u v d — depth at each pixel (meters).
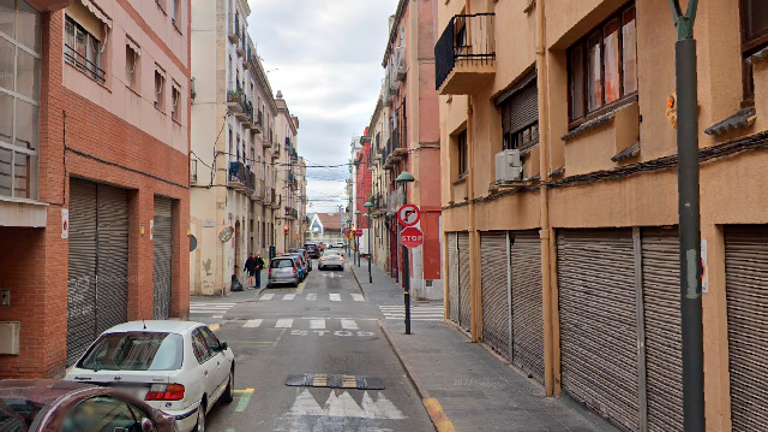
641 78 6.41
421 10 26.94
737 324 5.07
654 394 6.34
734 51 5.17
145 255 14.80
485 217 13.25
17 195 8.95
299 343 15.02
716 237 5.20
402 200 30.77
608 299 7.43
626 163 6.76
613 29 7.70
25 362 9.45
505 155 10.13
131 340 7.32
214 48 27.84
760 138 4.50
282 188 60.91
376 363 12.58
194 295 27.62
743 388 4.99
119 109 13.03
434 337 15.45
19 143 9.01
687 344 3.69
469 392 9.60
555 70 9.20
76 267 11.43
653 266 6.35
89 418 4.10
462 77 12.34
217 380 8.19
